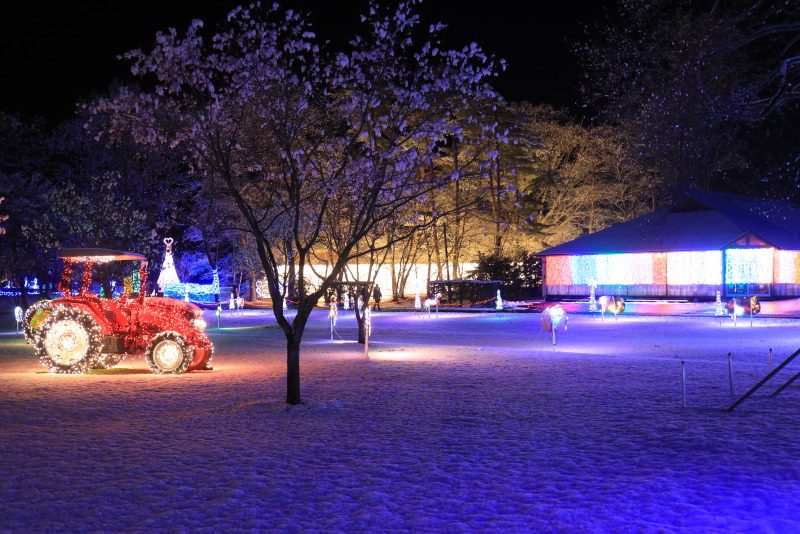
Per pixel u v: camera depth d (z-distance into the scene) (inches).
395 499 296.2
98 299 771.4
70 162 2048.5
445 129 576.7
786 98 432.8
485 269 2314.2
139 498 299.7
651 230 2037.4
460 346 998.4
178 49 505.4
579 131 2442.2
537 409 502.0
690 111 479.2
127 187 1953.7
